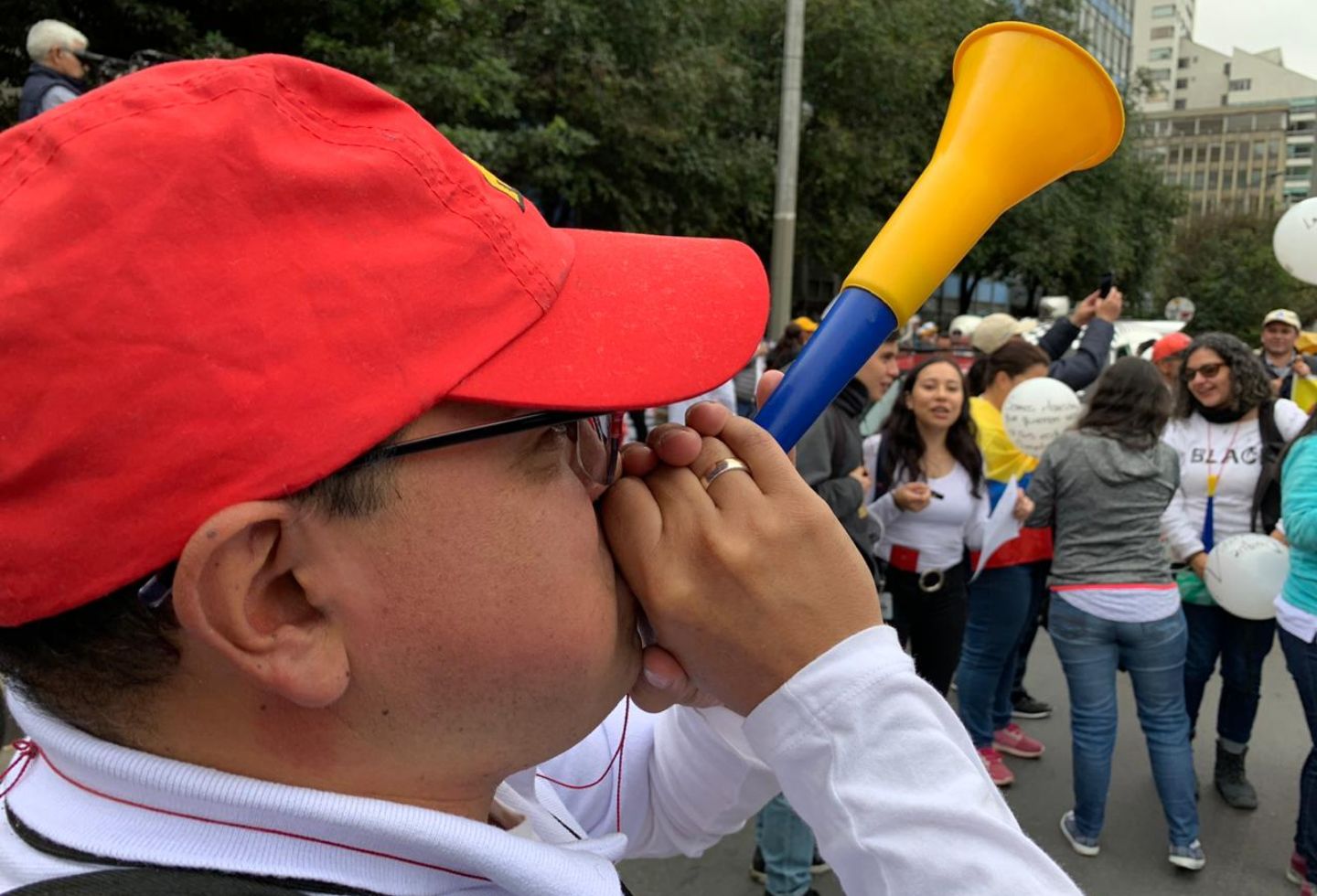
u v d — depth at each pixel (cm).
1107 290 518
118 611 56
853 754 63
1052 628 321
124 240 51
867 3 1302
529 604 61
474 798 68
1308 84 10975
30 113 418
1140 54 11456
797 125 883
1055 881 63
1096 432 309
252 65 56
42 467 51
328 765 60
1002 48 82
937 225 79
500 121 937
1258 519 352
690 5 1016
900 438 338
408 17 720
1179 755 306
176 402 51
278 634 56
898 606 343
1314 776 291
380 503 56
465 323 58
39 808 60
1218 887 302
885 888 62
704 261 74
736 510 66
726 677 67
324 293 54
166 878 53
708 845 106
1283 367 659
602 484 70
